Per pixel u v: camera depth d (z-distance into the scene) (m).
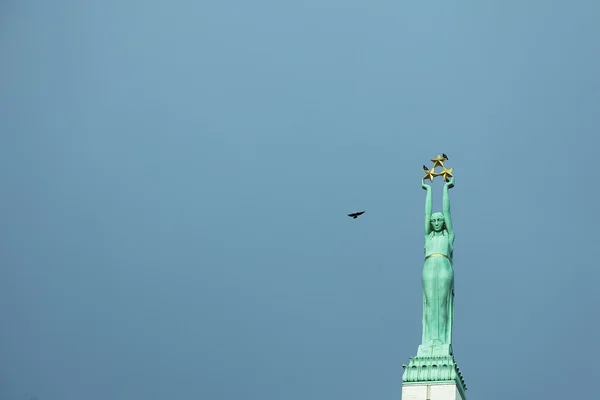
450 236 124.50
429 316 120.56
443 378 115.00
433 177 128.62
